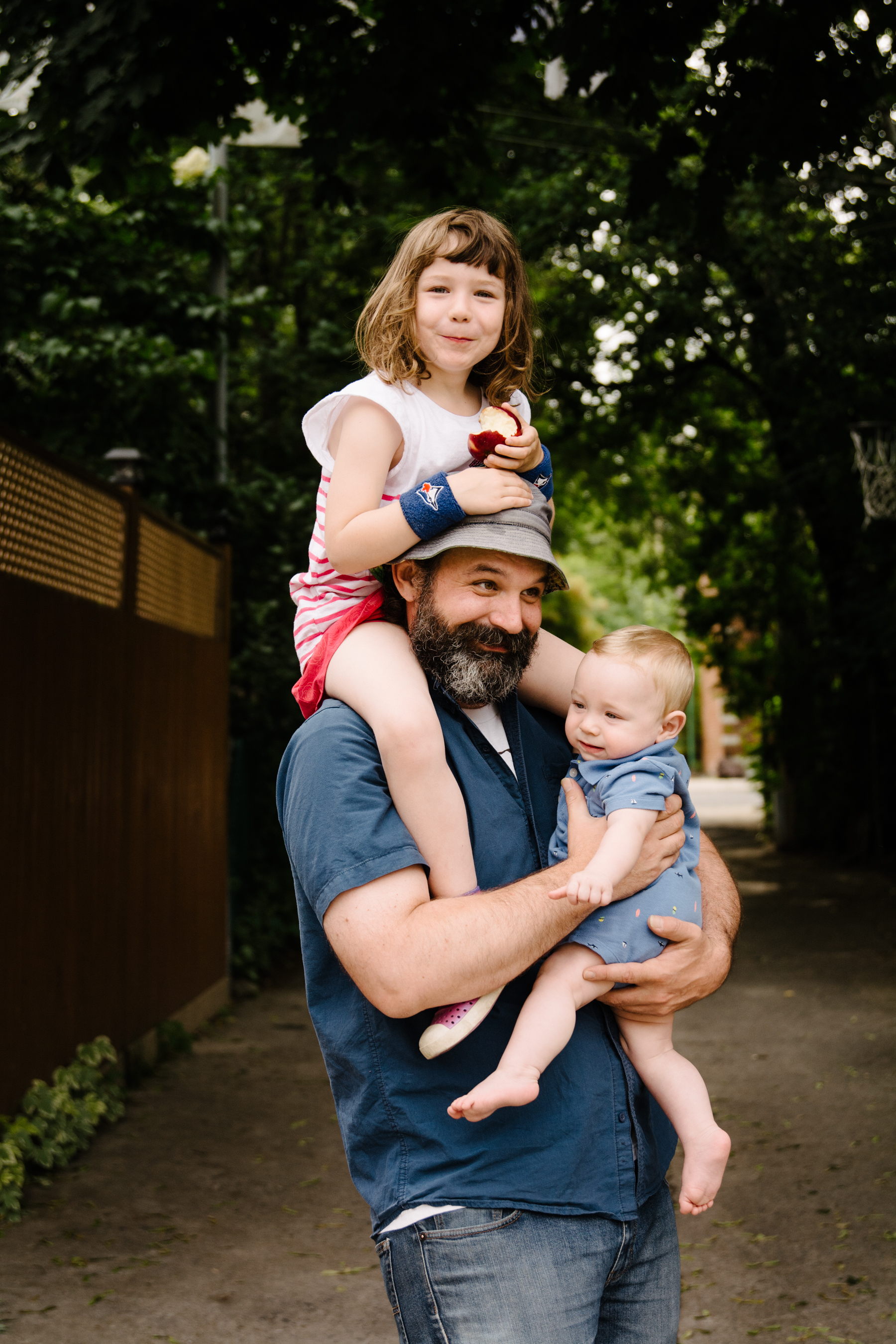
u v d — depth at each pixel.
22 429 8.83
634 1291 1.69
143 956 6.35
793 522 16.72
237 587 10.28
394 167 7.87
